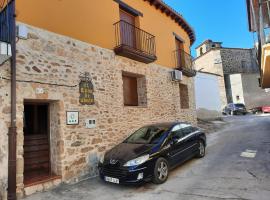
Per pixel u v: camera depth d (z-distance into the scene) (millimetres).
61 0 6578
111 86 7762
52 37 6203
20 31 5445
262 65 8406
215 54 29172
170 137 6445
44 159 6500
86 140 6656
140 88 9656
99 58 7484
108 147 7297
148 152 5629
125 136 8023
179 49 12383
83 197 5129
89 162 6652
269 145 8375
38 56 5809
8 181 4953
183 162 6762
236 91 29719
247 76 29891
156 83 10203
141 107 9055
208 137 11766
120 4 8719
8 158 5027
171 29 12102
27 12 5746
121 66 8328
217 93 19328
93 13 7531
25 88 5457
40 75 5781
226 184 5121
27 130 6691
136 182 5270
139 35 9414
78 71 6738
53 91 6020
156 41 10625
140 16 9711
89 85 6984
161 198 4738
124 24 9023
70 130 6293
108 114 7477
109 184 5930
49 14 6219
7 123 5102
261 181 5090
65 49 6480
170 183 5586
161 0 10594
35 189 5406
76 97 6566
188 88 13195
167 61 11289
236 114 26281
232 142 9797
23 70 5465
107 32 7953
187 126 7566
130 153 5672
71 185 5973
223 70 29484
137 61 9164
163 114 10328
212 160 7250
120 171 5406
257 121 16484
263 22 7035
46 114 6684
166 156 5996
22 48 5512
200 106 17594
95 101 7102
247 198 4332
